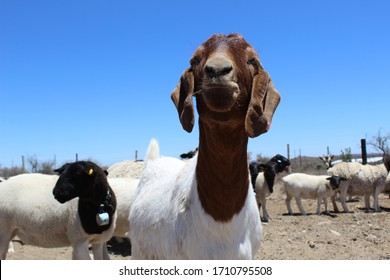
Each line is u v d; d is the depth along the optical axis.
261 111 0.80
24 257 2.66
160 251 1.03
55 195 2.03
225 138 0.83
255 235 1.00
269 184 4.16
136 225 1.19
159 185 1.19
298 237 3.02
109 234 2.19
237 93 0.77
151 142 1.50
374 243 2.81
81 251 2.09
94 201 2.07
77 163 2.06
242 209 0.90
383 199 6.17
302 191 4.66
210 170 0.87
